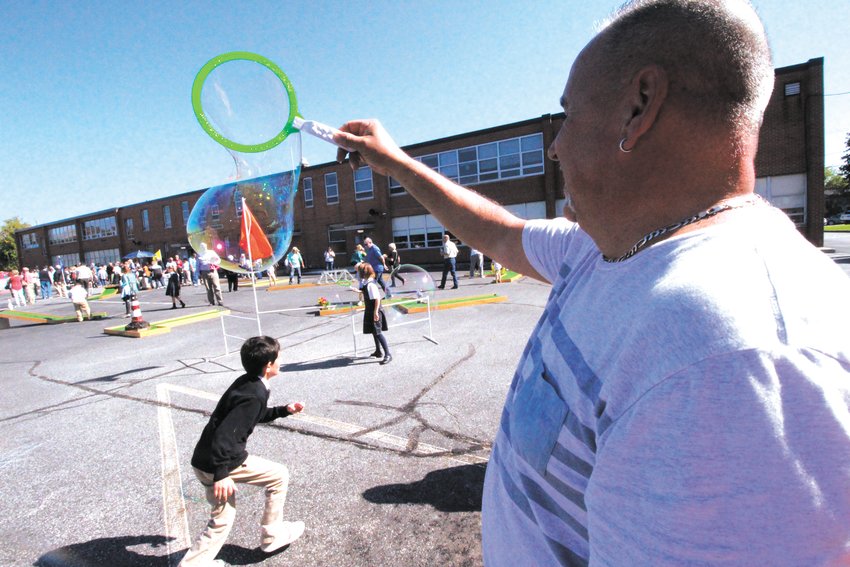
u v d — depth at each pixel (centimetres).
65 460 374
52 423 460
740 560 43
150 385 574
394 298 1054
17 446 409
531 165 2192
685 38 58
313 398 481
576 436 65
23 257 5406
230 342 812
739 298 47
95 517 294
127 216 4059
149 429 429
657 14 61
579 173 72
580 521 69
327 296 1496
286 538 256
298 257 2083
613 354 58
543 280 129
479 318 877
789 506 42
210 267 1435
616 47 64
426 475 319
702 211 61
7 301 2653
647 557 49
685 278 51
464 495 294
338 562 244
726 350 44
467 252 2397
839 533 42
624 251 69
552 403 70
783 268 50
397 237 2634
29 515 299
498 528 93
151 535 275
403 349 673
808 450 42
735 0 61
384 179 2606
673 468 46
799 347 44
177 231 3709
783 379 43
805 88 1634
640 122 61
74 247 4691
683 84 59
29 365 752
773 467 42
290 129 155
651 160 62
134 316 980
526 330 749
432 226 2506
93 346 882
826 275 51
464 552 246
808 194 1650
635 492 50
